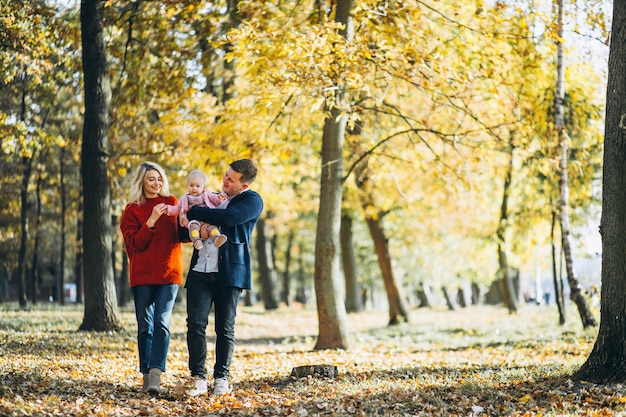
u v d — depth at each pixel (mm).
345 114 13445
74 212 29359
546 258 33312
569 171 20000
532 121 16078
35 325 15625
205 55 16062
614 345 8203
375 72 14328
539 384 8336
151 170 8055
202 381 7836
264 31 13516
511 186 27391
